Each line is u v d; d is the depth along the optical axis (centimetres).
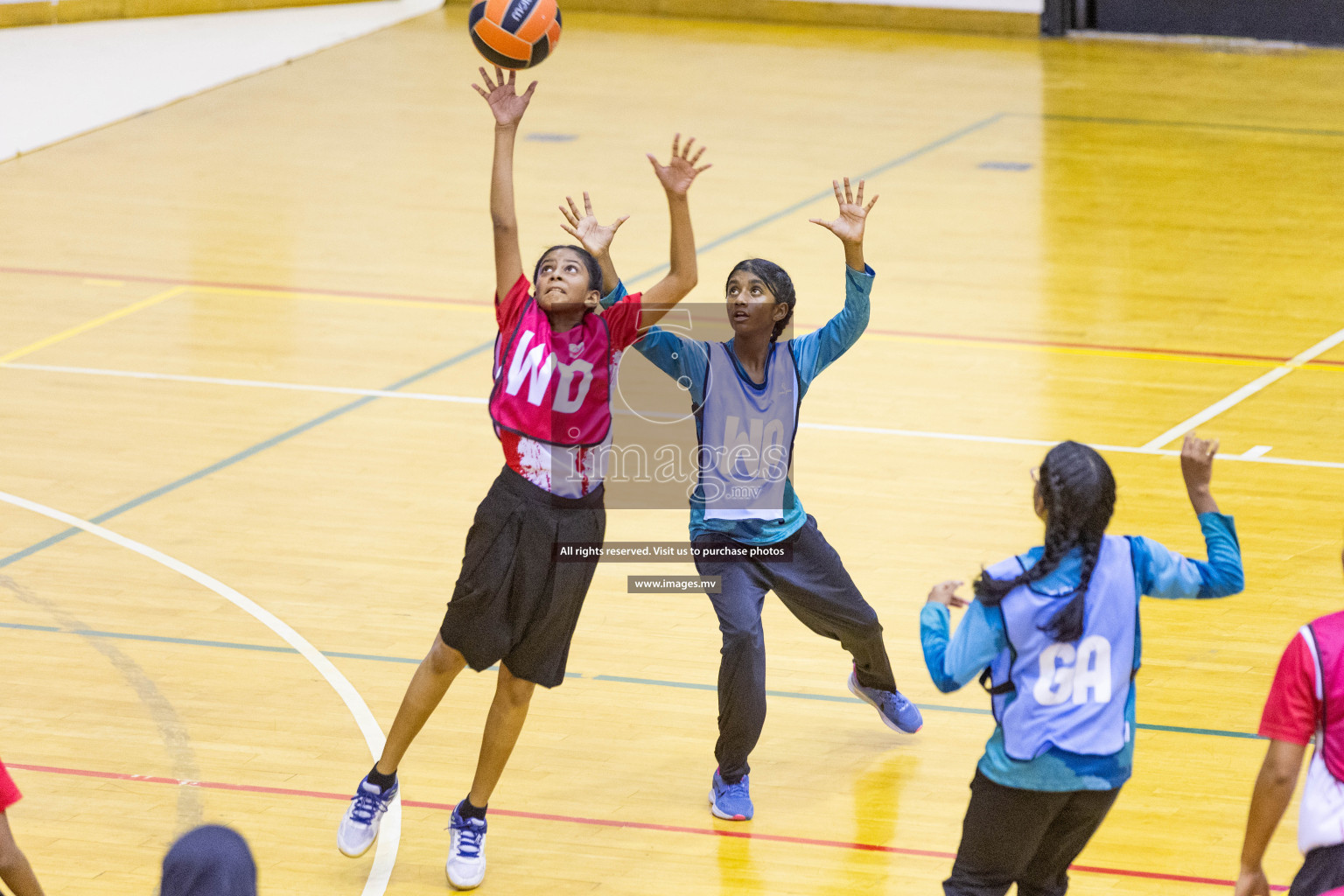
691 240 1659
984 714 2006
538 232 4353
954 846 1716
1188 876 1644
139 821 1741
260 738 1927
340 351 3478
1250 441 2942
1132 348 3481
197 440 2956
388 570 2420
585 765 1883
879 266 4094
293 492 2719
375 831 1659
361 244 4284
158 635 2192
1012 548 2497
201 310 3747
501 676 1614
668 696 2050
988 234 4366
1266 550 2466
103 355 3422
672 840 1725
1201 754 1888
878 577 2388
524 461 1555
